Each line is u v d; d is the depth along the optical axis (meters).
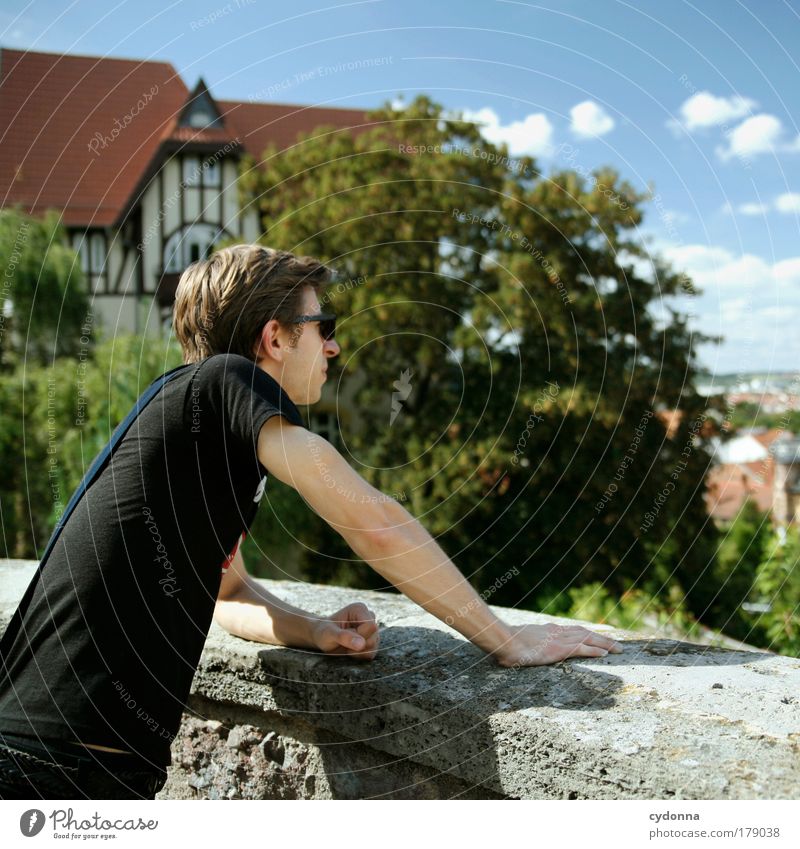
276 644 1.29
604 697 1.00
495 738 0.98
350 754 1.20
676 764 0.84
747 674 1.07
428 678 1.12
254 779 1.34
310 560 9.55
